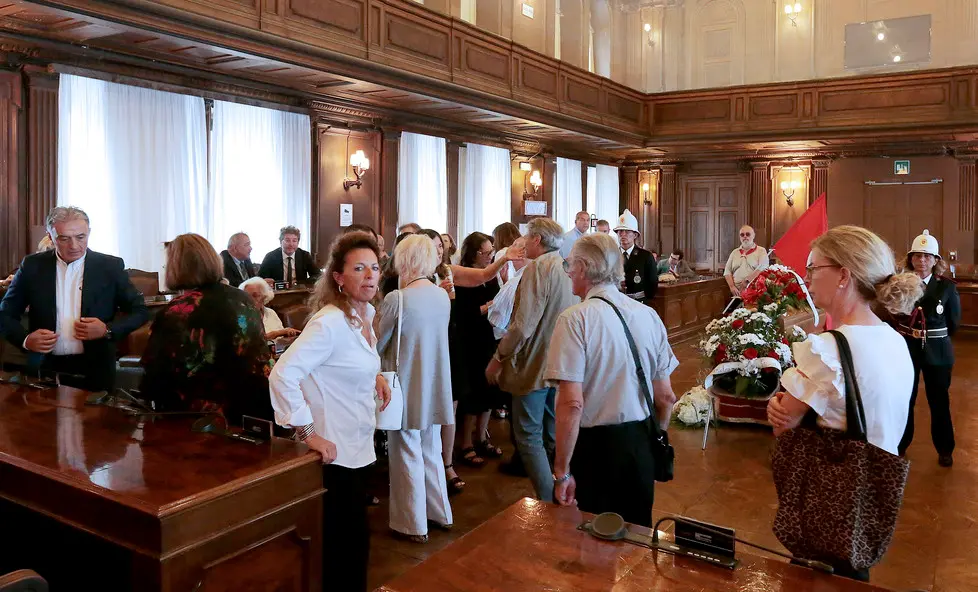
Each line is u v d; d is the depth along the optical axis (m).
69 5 5.53
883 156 13.66
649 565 1.43
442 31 9.21
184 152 7.90
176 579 1.67
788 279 5.38
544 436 3.96
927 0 14.05
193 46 6.75
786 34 15.29
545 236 3.56
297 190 9.18
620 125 13.40
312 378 2.32
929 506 4.04
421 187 11.05
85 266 3.23
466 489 4.19
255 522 1.87
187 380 2.35
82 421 2.35
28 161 6.55
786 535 1.67
